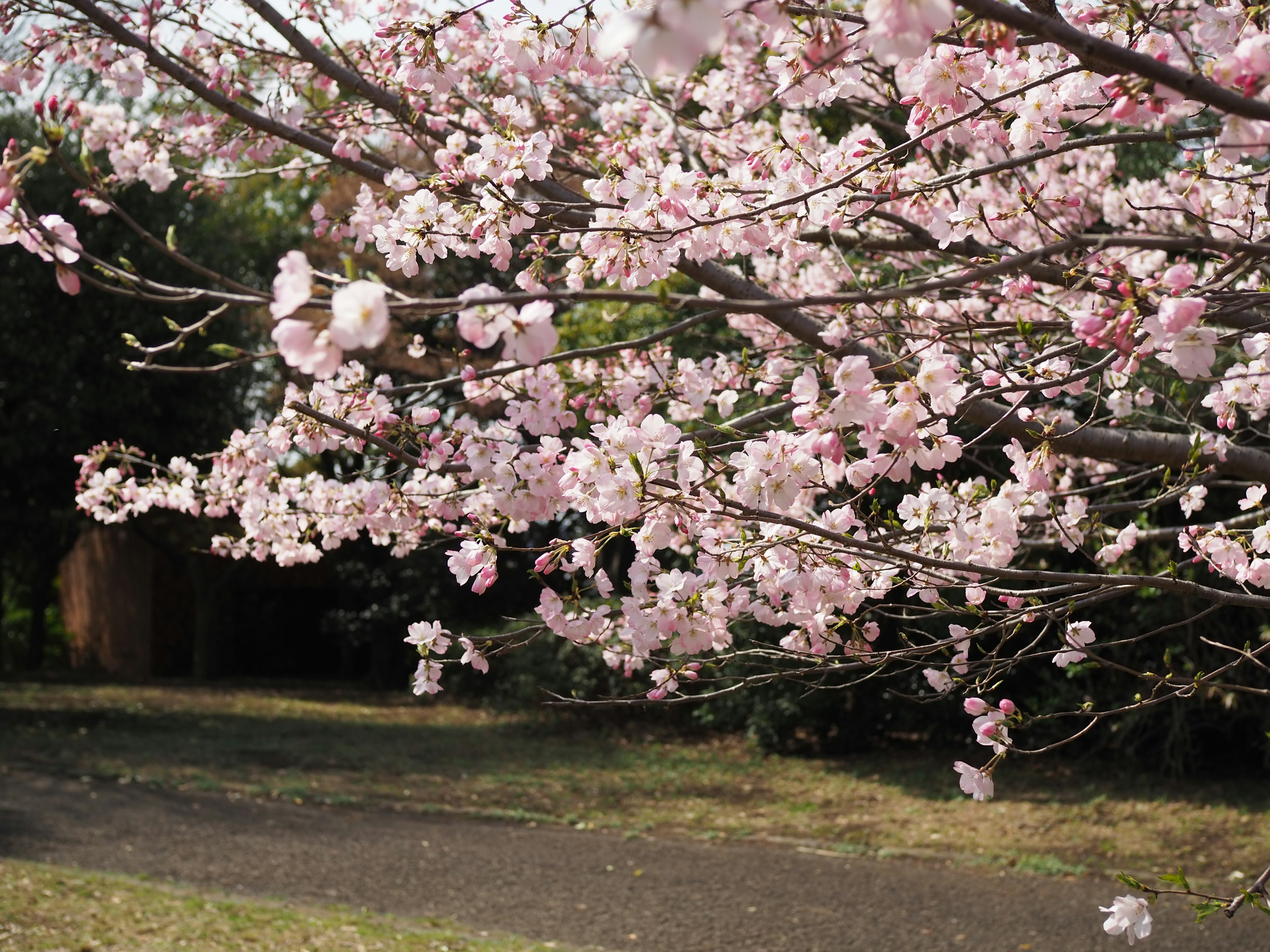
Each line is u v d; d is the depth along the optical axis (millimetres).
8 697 14055
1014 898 6781
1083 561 8953
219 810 8672
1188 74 1237
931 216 3328
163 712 13742
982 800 2344
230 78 4023
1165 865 7523
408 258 2699
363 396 2738
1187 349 1573
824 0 1854
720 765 11453
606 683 13492
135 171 4172
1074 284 2475
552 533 14266
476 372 2336
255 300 1626
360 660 21141
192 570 19250
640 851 7949
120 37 3088
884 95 3861
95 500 3709
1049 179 4551
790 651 2762
